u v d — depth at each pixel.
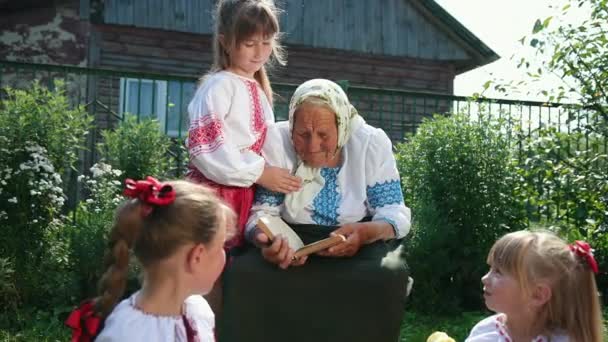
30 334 4.90
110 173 5.93
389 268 2.65
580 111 6.41
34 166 5.47
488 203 6.26
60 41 10.80
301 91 2.83
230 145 2.82
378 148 2.99
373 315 2.61
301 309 2.60
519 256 2.57
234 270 2.64
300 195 2.90
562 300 2.56
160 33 11.50
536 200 6.45
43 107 5.77
